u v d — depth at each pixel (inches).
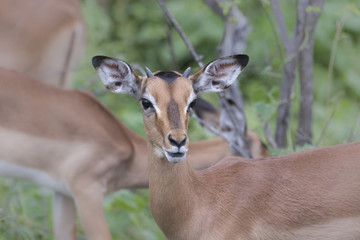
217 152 407.2
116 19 664.4
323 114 534.9
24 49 494.0
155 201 306.8
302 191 309.9
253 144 405.1
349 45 607.5
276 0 408.8
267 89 534.0
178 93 291.0
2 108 386.9
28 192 442.0
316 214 307.4
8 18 489.1
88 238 390.9
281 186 312.2
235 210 311.0
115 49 606.5
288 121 413.7
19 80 394.0
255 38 581.3
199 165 405.4
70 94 401.7
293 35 406.9
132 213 434.3
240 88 544.1
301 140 418.6
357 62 604.7
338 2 613.6
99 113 401.4
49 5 504.1
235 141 405.7
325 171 310.3
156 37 617.3
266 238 311.6
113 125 401.1
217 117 420.8
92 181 390.6
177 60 606.5
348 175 306.8
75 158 389.4
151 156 302.8
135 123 506.6
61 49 505.4
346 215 305.9
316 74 600.1
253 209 311.0
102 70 312.8
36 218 438.3
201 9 623.8
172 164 300.8
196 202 309.0
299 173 313.4
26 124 388.8
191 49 379.2
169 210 306.2
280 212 309.6
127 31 636.7
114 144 391.9
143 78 305.1
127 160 398.9
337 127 495.8
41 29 496.1
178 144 279.6
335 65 604.4
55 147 389.7
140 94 303.0
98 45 604.1
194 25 620.1
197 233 309.9
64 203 404.8
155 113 289.7
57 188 397.7
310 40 408.8
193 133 484.4
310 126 418.9
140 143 408.8
